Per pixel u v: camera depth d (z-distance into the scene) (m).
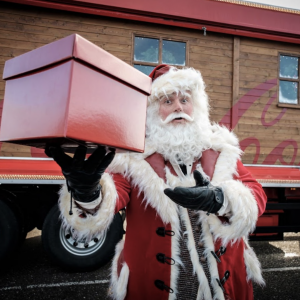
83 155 0.70
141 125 0.85
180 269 1.05
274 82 3.68
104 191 0.97
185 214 1.07
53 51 0.67
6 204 2.57
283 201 3.17
